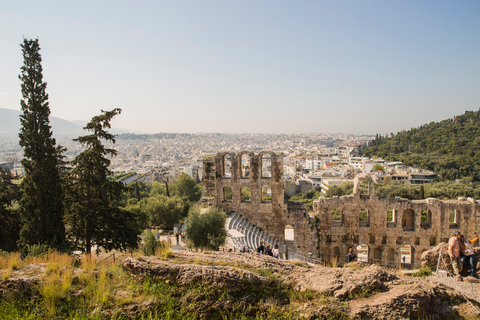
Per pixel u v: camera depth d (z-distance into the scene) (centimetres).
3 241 4297
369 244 4838
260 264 1845
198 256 1956
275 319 1454
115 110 4003
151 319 1450
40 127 3809
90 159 3912
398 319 1407
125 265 1777
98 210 3897
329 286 1602
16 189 6512
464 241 2127
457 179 15750
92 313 1472
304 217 4872
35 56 3816
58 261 1959
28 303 1561
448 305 1566
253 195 4997
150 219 7550
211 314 1520
